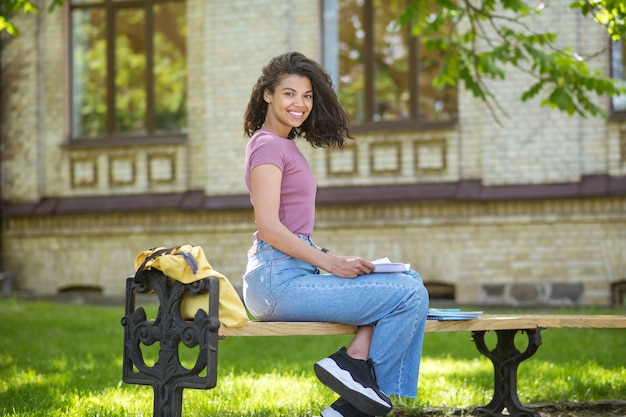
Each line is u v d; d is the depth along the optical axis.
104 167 15.49
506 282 13.47
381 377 4.33
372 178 14.09
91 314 12.41
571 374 7.14
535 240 13.38
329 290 4.31
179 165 15.14
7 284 15.69
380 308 4.30
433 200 13.62
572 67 8.66
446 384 6.75
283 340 10.20
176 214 14.95
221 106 14.81
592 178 13.25
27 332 10.73
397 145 14.03
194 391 6.46
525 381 6.84
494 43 13.47
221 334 4.07
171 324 4.12
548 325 4.81
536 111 13.41
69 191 15.70
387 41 14.29
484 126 13.62
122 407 5.75
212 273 4.06
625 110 13.26
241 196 14.66
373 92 14.29
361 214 14.06
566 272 13.24
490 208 13.53
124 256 15.26
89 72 15.83
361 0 14.43
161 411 4.13
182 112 15.36
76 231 15.48
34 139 15.87
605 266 13.09
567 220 13.25
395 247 13.95
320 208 14.20
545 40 8.75
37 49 15.91
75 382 7.06
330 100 4.68
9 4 8.98
